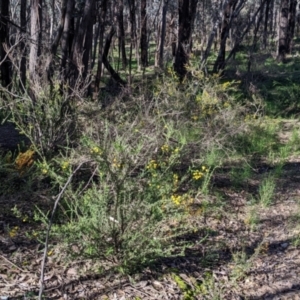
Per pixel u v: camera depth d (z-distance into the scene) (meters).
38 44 7.42
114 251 3.90
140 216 3.87
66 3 8.79
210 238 4.80
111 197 4.05
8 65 10.73
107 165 3.66
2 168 5.16
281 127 10.91
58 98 6.51
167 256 3.92
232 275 4.15
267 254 4.66
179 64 14.98
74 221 4.17
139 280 3.88
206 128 7.67
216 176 6.74
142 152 4.55
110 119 6.37
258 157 8.23
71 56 9.40
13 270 3.80
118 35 17.55
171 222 4.78
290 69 19.50
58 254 4.01
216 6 22.73
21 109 6.45
